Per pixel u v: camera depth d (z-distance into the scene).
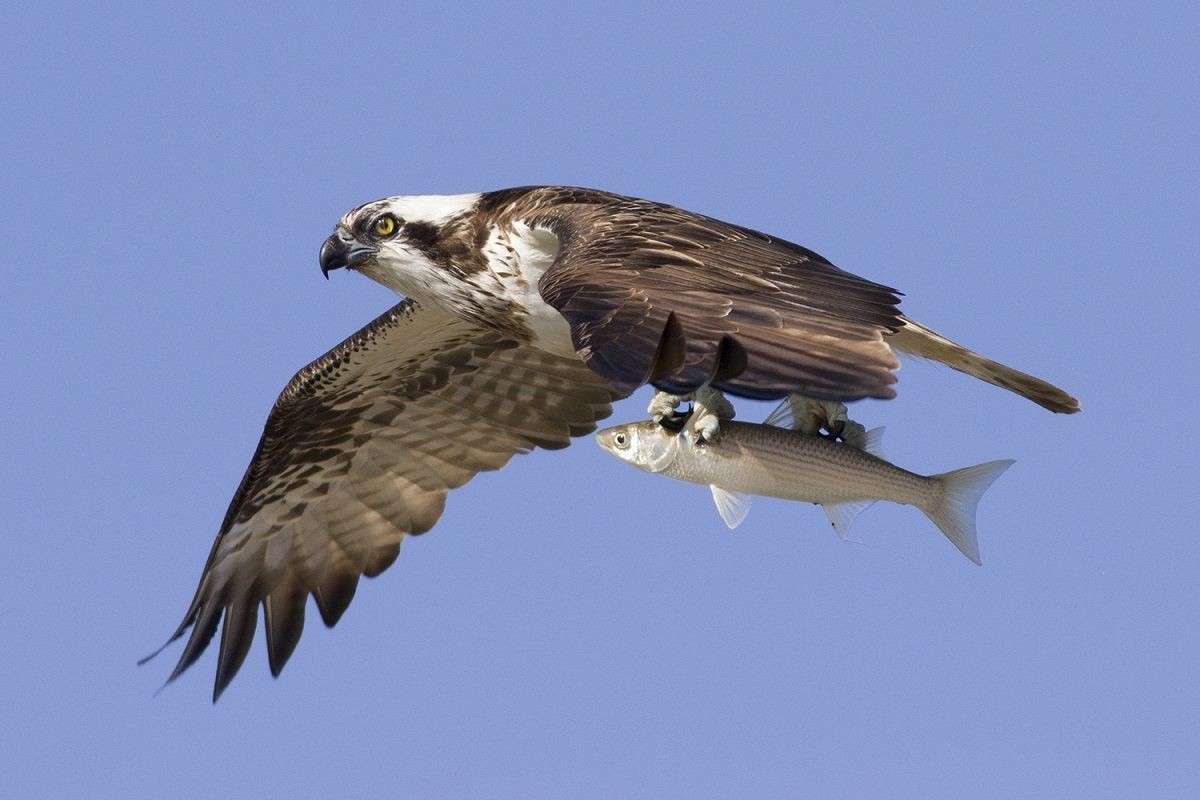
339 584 16.12
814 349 9.13
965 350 12.09
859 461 11.59
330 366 15.82
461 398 16.33
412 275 14.28
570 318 9.66
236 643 15.81
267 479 16.25
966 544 11.66
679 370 8.95
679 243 10.97
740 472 11.56
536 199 13.62
